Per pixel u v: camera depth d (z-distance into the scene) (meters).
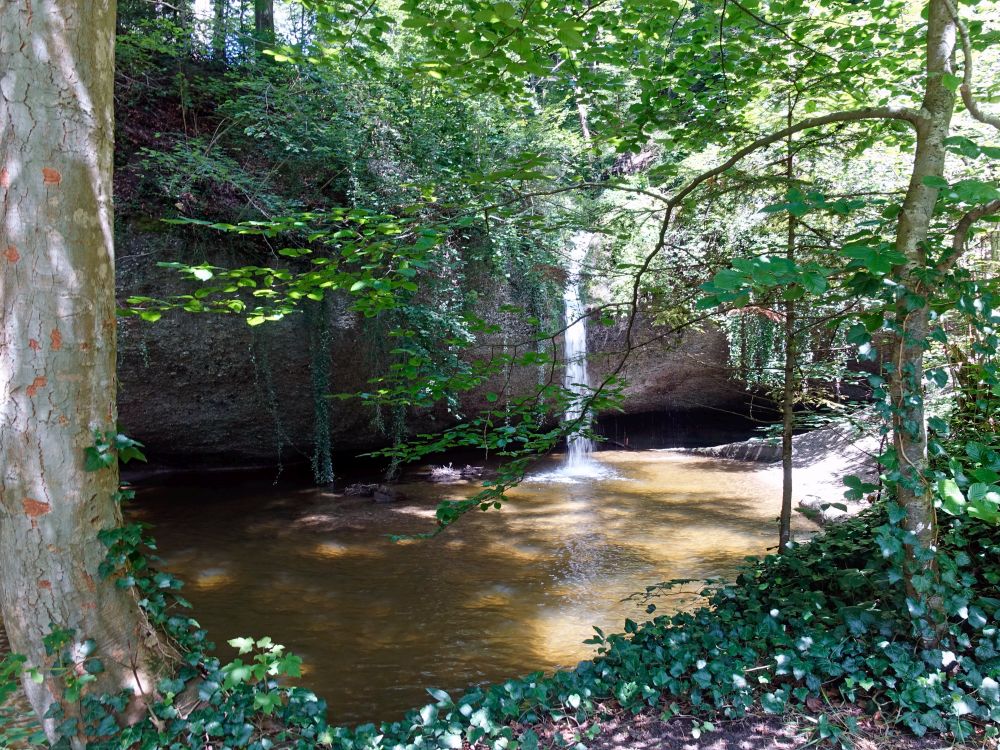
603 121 4.40
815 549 3.97
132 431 9.50
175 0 9.00
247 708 2.75
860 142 4.48
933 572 2.66
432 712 2.89
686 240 5.49
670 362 13.07
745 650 3.01
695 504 9.52
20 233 2.46
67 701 2.58
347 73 7.76
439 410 11.87
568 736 2.80
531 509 9.26
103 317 2.69
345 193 9.04
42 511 2.54
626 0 3.57
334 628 5.34
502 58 3.19
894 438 2.65
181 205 8.10
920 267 2.47
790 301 4.34
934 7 2.79
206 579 6.41
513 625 5.41
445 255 8.12
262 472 10.94
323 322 9.27
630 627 3.39
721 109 4.30
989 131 5.02
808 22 3.99
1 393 2.49
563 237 7.80
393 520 8.58
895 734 2.60
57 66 2.47
